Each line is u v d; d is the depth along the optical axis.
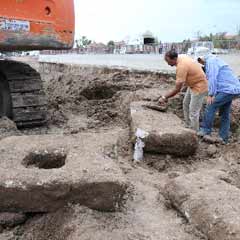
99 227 3.86
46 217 4.11
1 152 4.79
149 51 31.78
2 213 4.14
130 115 6.97
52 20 7.25
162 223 4.00
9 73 7.53
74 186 4.04
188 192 4.20
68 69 14.24
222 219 3.67
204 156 6.32
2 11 6.79
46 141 5.15
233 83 7.22
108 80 10.80
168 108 8.18
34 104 7.60
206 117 7.39
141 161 5.80
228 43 26.91
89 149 4.96
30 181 4.07
